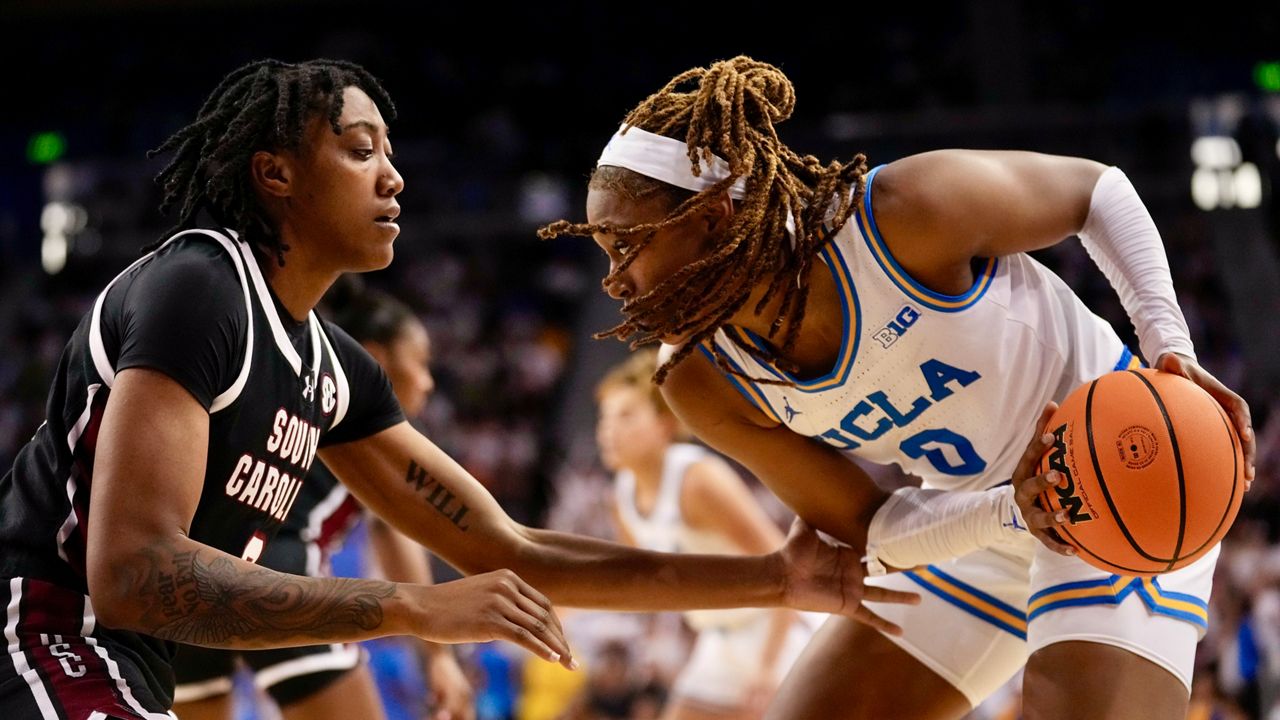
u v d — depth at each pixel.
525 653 6.19
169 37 14.91
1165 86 13.27
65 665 1.92
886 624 2.50
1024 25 13.68
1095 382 2.10
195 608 1.83
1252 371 10.52
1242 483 2.04
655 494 4.14
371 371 2.39
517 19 14.88
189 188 2.16
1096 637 2.20
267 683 3.00
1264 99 11.71
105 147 13.98
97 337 1.99
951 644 2.55
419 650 3.31
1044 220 2.18
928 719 2.57
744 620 4.20
